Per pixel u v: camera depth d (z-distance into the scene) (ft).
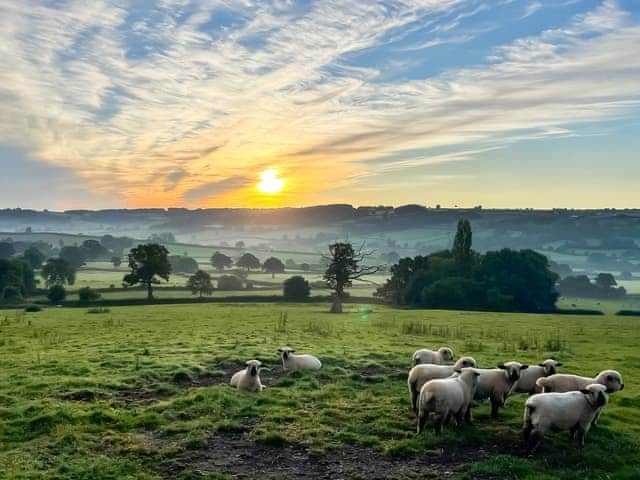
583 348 106.73
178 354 86.99
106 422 48.32
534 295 268.82
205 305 277.23
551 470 38.45
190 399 55.06
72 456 40.19
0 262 316.19
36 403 52.80
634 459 40.86
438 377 52.26
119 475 37.09
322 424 48.65
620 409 55.77
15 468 37.06
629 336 132.98
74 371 70.33
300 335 121.90
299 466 39.78
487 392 52.24
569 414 42.57
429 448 43.14
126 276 305.73
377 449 42.93
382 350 94.22
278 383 67.56
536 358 89.76
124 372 69.97
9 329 140.46
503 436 46.29
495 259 278.26
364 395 58.75
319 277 515.50
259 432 46.09
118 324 156.66
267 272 572.51
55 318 185.47
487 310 254.88
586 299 411.75
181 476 37.17
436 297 264.93
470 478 37.24
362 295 359.25
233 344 101.55
